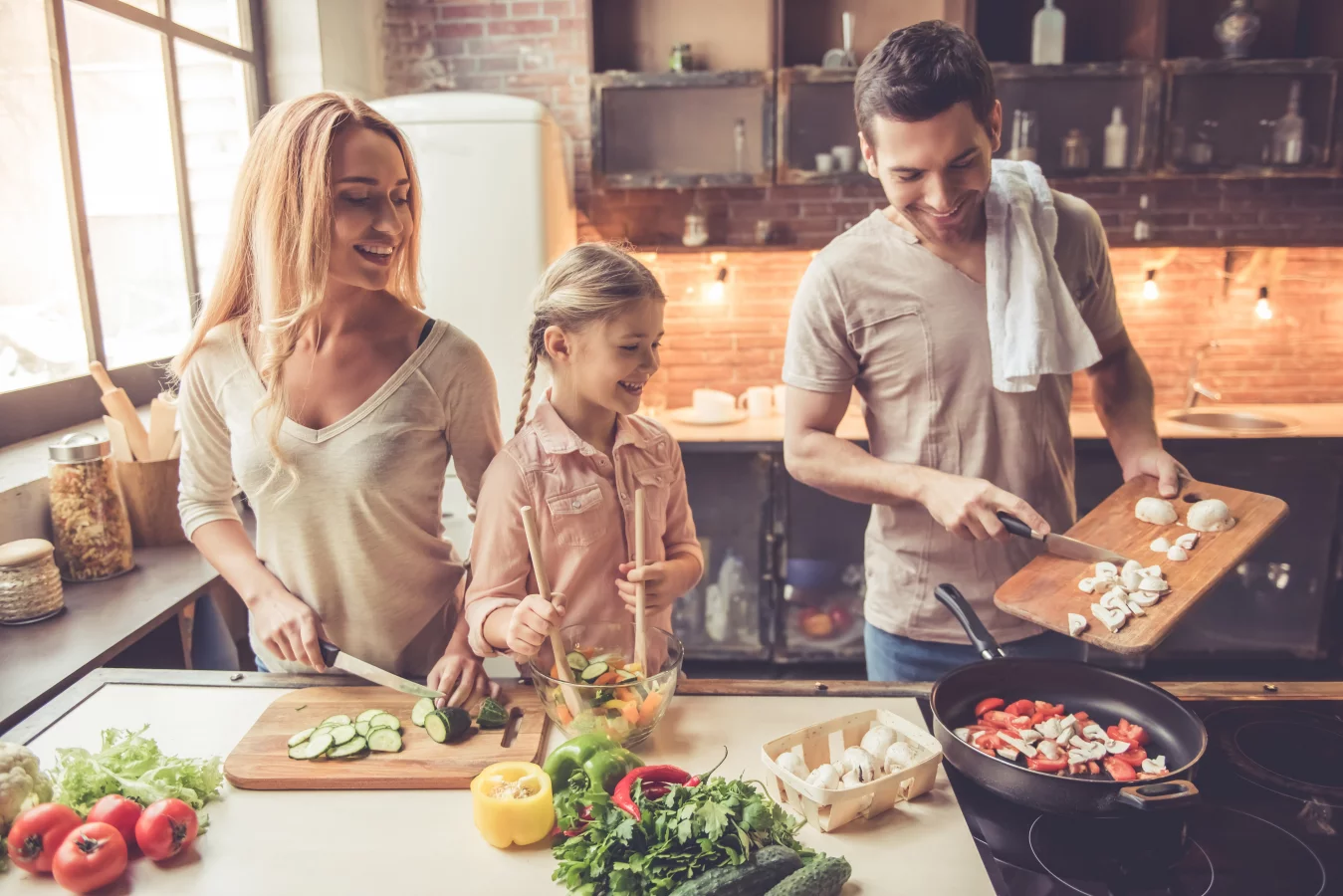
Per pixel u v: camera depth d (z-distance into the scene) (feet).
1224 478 10.31
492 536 4.25
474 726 3.92
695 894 2.67
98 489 6.37
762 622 10.91
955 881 3.03
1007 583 4.71
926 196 4.66
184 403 4.49
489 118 9.77
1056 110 10.88
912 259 5.21
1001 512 4.64
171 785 3.37
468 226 9.93
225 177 9.78
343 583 4.50
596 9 11.23
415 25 11.91
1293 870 3.07
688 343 12.37
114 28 7.98
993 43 11.28
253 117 10.14
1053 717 3.76
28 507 6.21
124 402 7.04
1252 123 10.80
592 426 4.42
